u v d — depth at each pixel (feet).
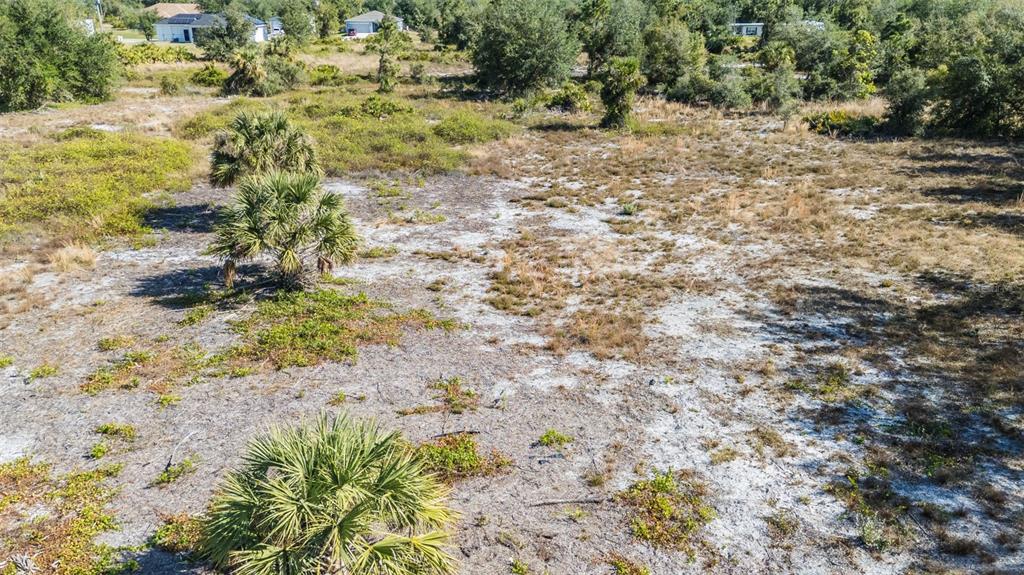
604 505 20.63
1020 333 30.99
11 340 31.27
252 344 30.83
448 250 44.68
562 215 52.31
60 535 18.94
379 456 15.97
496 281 39.24
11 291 37.09
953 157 67.97
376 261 42.55
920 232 45.47
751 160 68.39
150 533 19.06
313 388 27.20
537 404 26.27
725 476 21.93
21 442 23.49
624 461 22.77
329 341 30.99
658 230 48.19
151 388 26.99
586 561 18.38
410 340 31.68
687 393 26.99
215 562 15.21
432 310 35.29
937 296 35.45
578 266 41.68
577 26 132.87
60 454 22.81
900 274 38.68
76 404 25.93
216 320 33.50
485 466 22.39
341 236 35.88
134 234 46.96
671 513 20.13
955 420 24.59
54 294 36.78
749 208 52.44
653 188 59.16
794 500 20.77
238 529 14.48
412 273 40.57
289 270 35.78
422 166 66.23
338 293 37.19
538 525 19.75
